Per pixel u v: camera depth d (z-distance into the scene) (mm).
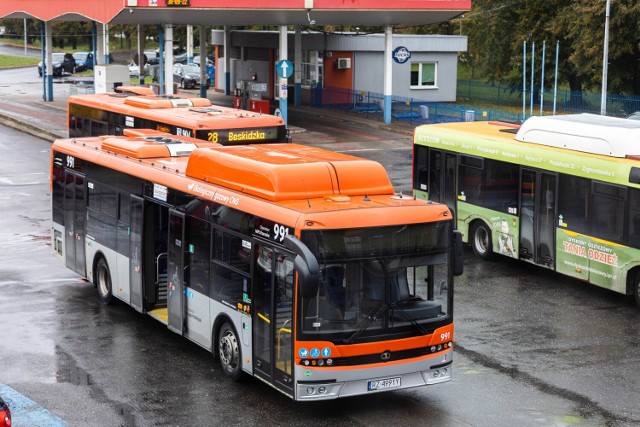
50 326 18062
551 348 17047
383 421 13555
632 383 15242
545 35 66000
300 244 12602
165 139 20016
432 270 13656
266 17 48531
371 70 61906
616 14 56469
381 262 13266
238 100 55188
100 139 21891
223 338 15258
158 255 17922
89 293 20562
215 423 13375
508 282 22094
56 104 60750
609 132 20625
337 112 58250
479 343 17297
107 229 19297
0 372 15414
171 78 49531
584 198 20859
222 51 72312
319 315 12969
